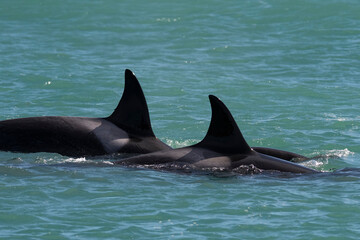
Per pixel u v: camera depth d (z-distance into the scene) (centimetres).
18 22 12106
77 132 5922
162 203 4519
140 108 5978
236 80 8762
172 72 9144
